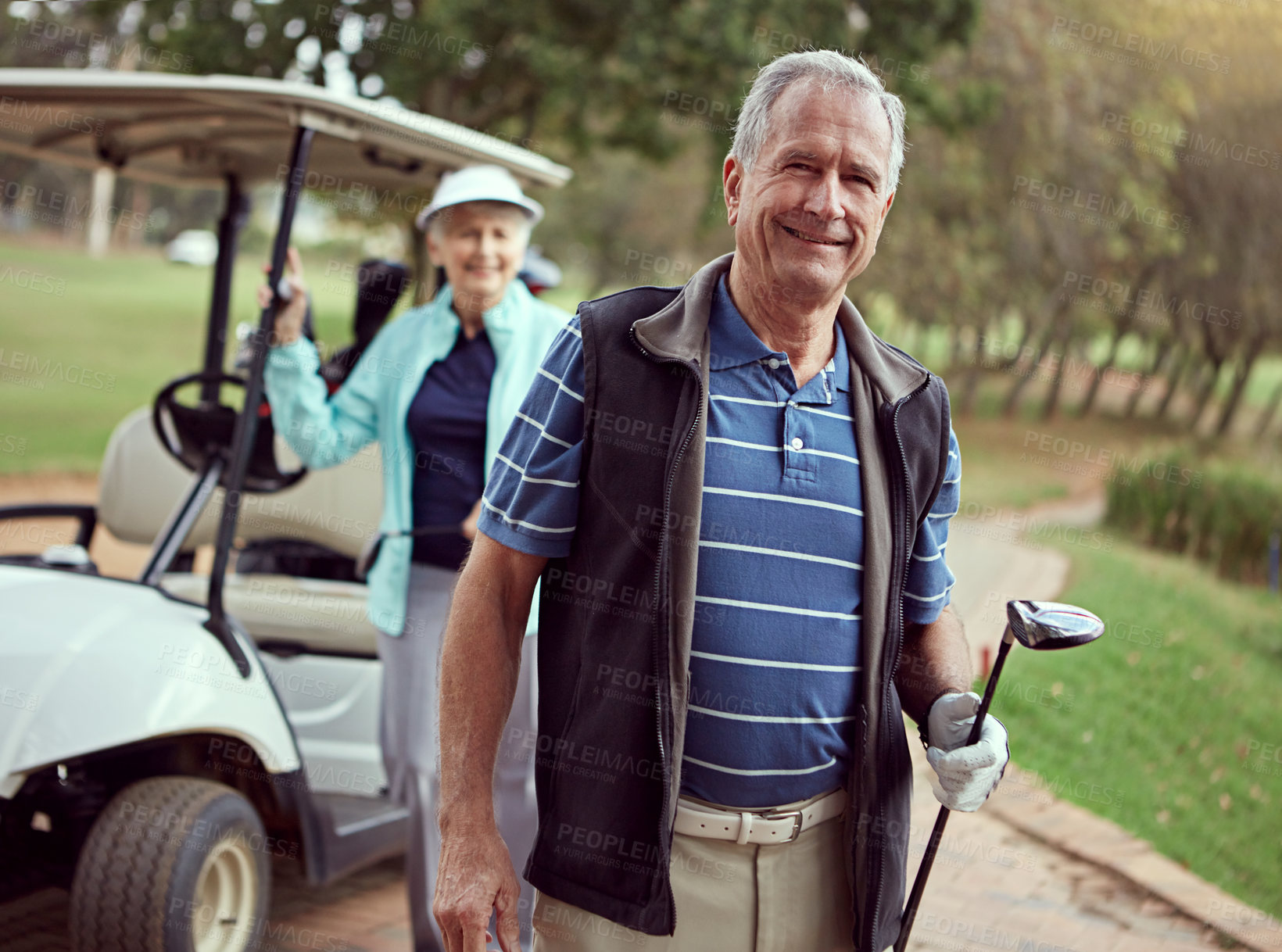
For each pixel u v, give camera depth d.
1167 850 4.39
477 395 2.96
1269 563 10.35
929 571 1.77
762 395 1.61
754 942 1.62
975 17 10.95
